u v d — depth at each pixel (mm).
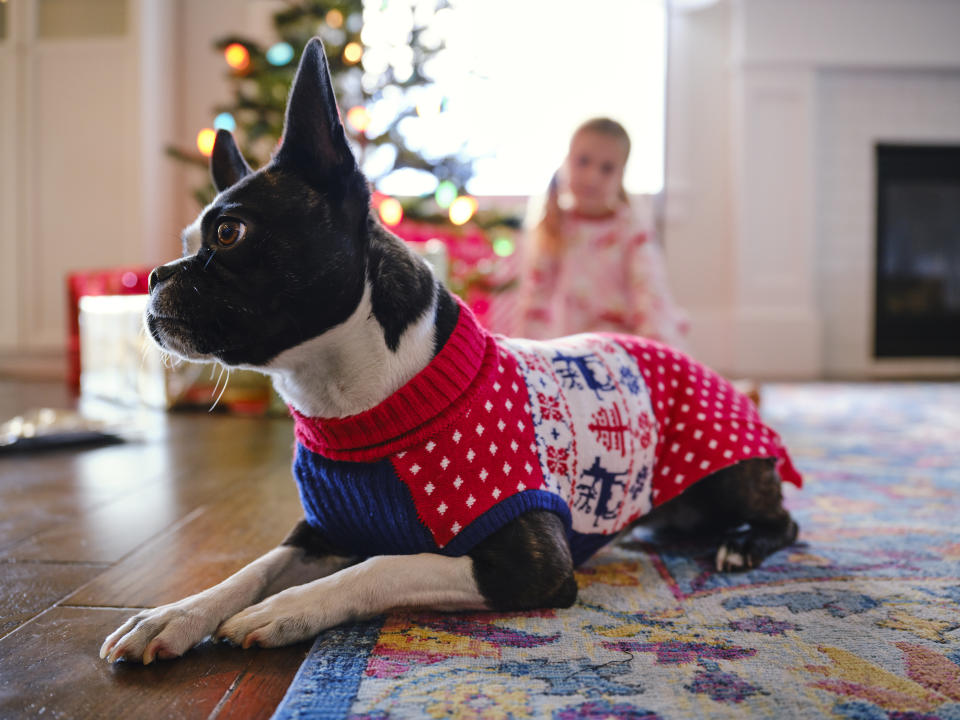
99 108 4426
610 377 1107
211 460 2004
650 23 5066
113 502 1563
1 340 4508
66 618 957
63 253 4492
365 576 892
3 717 709
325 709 707
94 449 2174
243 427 2590
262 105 2920
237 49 2938
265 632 841
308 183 898
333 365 910
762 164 5027
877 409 3135
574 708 714
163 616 845
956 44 4988
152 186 4539
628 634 895
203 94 4898
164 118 4684
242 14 4840
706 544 1301
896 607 985
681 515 1277
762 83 4992
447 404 909
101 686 770
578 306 2656
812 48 4961
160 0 4605
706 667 804
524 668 799
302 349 896
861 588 1059
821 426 2688
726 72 5109
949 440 2389
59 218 4480
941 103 5117
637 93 5102
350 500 935
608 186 2621
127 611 983
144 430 2402
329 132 891
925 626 919
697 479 1146
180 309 872
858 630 908
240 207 877
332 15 2947
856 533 1352
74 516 1457
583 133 2600
